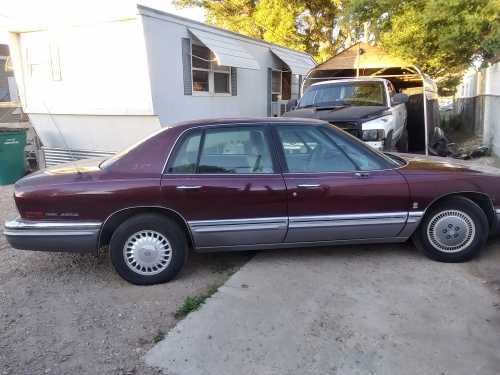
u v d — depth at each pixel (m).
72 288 4.37
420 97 11.77
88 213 4.23
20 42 9.79
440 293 4.00
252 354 3.22
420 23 12.53
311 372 3.01
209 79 10.70
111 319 3.76
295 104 10.59
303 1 21.38
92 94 9.24
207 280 4.46
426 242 4.66
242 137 4.51
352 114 8.15
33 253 5.33
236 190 4.33
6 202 7.97
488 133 12.59
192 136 4.46
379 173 4.55
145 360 3.20
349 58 12.12
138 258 4.33
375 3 12.98
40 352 3.32
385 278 4.31
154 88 8.75
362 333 3.42
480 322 3.53
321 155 4.57
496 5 9.99
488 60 13.02
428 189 4.52
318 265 4.64
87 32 8.95
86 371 3.10
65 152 10.36
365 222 4.52
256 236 4.46
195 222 4.34
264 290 4.12
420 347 3.23
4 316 3.84
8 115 13.07
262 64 13.27
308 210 4.44
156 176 4.32
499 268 4.50
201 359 3.18
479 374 2.94
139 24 8.38
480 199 4.71
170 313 3.83
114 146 9.72
